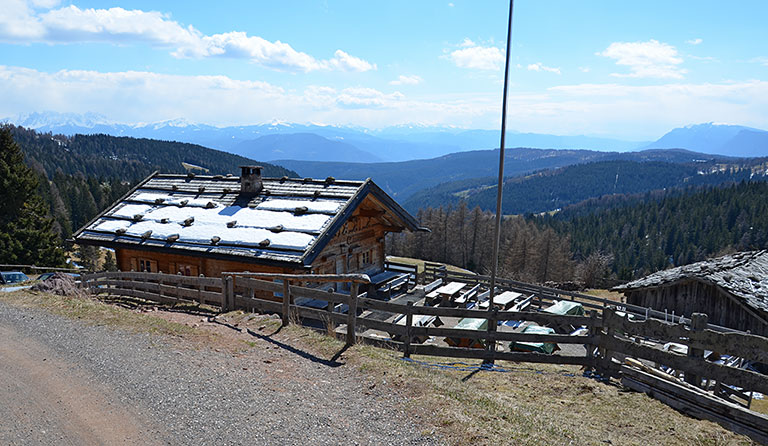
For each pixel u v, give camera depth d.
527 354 9.73
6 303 13.51
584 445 5.92
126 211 23.75
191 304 15.44
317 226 18.45
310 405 6.81
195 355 8.95
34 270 36.62
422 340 14.75
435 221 81.19
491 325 10.02
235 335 10.48
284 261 16.84
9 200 38.31
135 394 7.16
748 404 8.54
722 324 21.41
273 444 5.74
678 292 23.03
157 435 5.98
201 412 6.57
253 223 19.75
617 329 9.03
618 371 9.12
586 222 163.25
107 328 10.75
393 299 22.14
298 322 11.34
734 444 6.41
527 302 21.73
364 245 23.27
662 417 7.27
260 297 18.91
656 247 141.12
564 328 17.17
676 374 9.04
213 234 19.61
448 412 6.50
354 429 6.11
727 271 22.48
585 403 7.81
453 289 20.80
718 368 7.43
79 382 7.68
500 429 6.09
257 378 7.83
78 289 16.61
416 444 5.73
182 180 26.81
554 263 74.12
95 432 6.07
